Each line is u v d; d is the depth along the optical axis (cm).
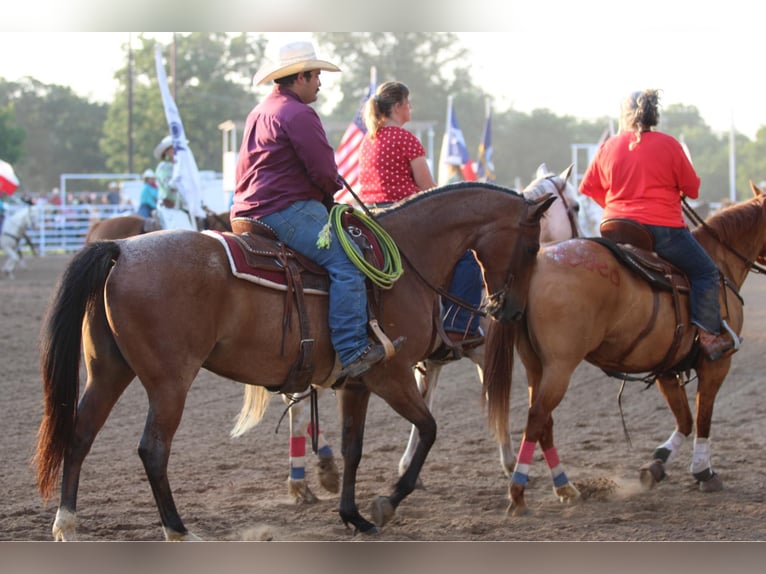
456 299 894
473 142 10419
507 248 881
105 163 10988
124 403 1459
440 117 10250
